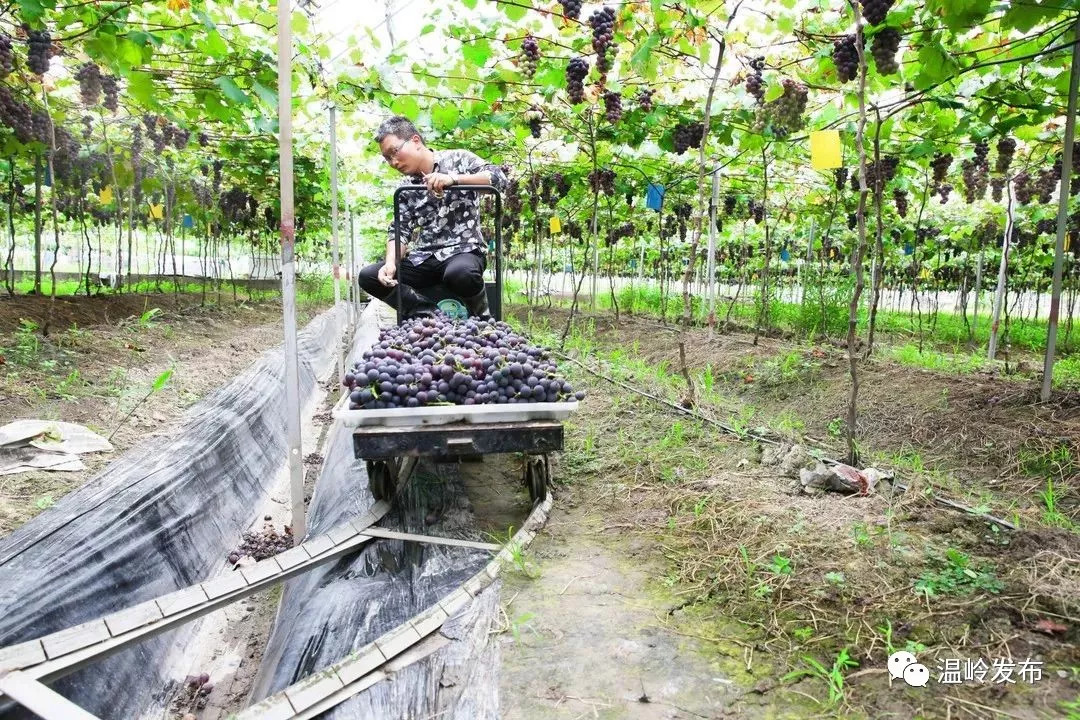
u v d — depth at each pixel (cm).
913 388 627
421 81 700
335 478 507
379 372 337
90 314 947
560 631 253
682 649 240
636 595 281
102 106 702
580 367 768
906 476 414
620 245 2102
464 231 518
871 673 221
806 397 684
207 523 465
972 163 709
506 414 341
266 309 1628
